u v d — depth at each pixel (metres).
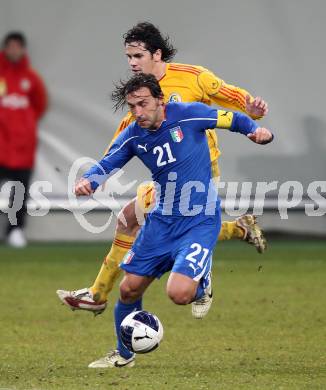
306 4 61.06
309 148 61.25
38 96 59.78
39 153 60.50
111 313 40.41
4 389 26.06
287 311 40.31
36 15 60.50
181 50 60.78
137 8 60.56
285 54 61.19
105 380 27.42
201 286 28.42
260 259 55.69
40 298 43.56
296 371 28.73
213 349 32.66
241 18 60.88
